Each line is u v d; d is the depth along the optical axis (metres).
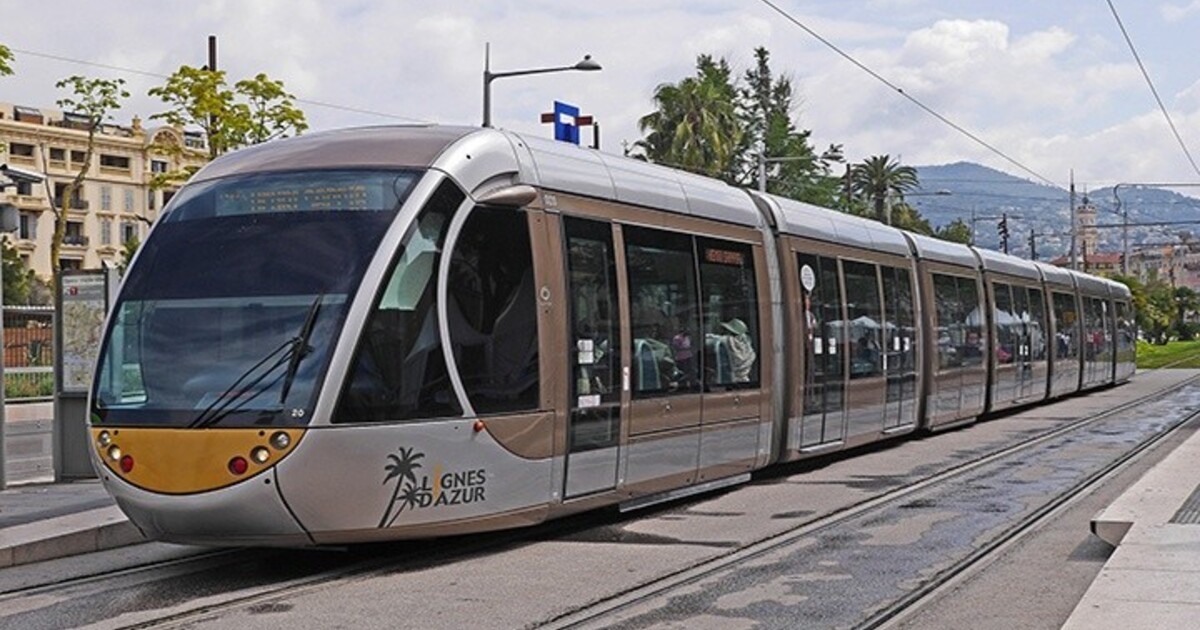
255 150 12.31
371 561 11.73
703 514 14.63
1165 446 22.92
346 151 11.85
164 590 10.65
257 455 10.53
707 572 11.17
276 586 10.61
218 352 10.98
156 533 10.97
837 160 90.94
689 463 14.91
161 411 10.88
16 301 75.00
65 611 9.87
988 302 28.45
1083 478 17.88
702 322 15.29
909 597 10.10
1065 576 10.94
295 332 10.83
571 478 12.75
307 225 11.35
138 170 103.31
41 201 96.50
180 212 11.89
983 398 27.67
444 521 11.38
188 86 32.50
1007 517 14.26
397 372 11.00
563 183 12.98
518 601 9.96
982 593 10.30
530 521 12.29
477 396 11.59
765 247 17.31
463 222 11.70
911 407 22.78
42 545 12.26
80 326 17.98
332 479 10.64
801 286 18.11
